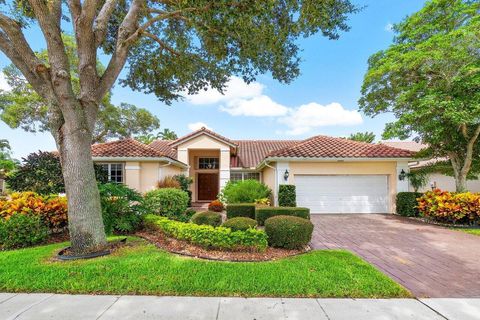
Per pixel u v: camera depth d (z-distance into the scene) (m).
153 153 15.54
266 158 15.16
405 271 5.80
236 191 15.22
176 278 5.02
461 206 11.16
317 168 14.95
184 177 19.06
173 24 10.15
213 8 6.23
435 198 11.88
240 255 6.59
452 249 7.62
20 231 7.25
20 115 20.61
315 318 3.79
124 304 4.18
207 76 11.62
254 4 6.10
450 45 10.94
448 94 11.60
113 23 10.03
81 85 6.89
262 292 4.57
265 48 8.35
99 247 6.66
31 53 6.53
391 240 8.73
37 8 6.26
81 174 6.66
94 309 4.02
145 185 15.56
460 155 13.41
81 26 6.73
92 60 6.98
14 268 5.48
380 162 15.02
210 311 3.97
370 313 3.94
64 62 6.55
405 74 12.88
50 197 9.24
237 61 9.94
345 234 9.66
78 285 4.75
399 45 13.23
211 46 8.69
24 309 4.01
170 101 12.27
